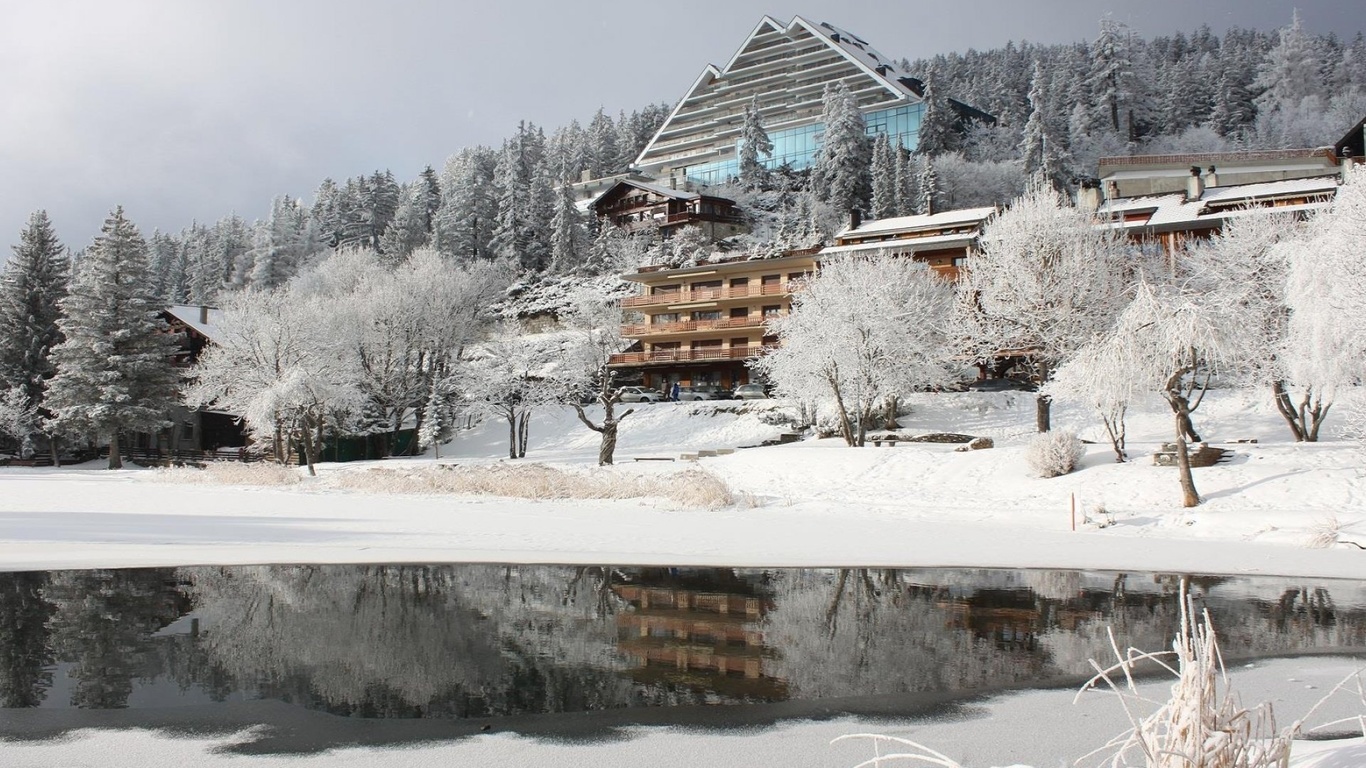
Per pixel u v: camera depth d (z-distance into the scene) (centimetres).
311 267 10112
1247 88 12675
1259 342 3266
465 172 13050
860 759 672
